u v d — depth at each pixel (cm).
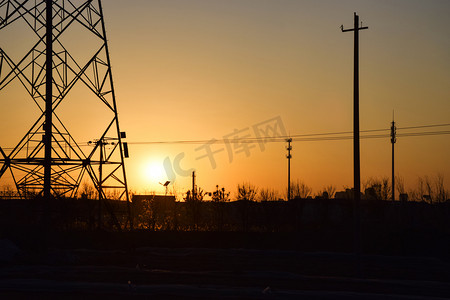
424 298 1695
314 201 6000
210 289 1800
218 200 5919
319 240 4372
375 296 1712
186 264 2830
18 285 1870
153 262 2898
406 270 2822
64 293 1784
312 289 1941
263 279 2186
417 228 4444
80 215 4803
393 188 6059
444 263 3186
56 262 2672
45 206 3166
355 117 2603
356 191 2550
